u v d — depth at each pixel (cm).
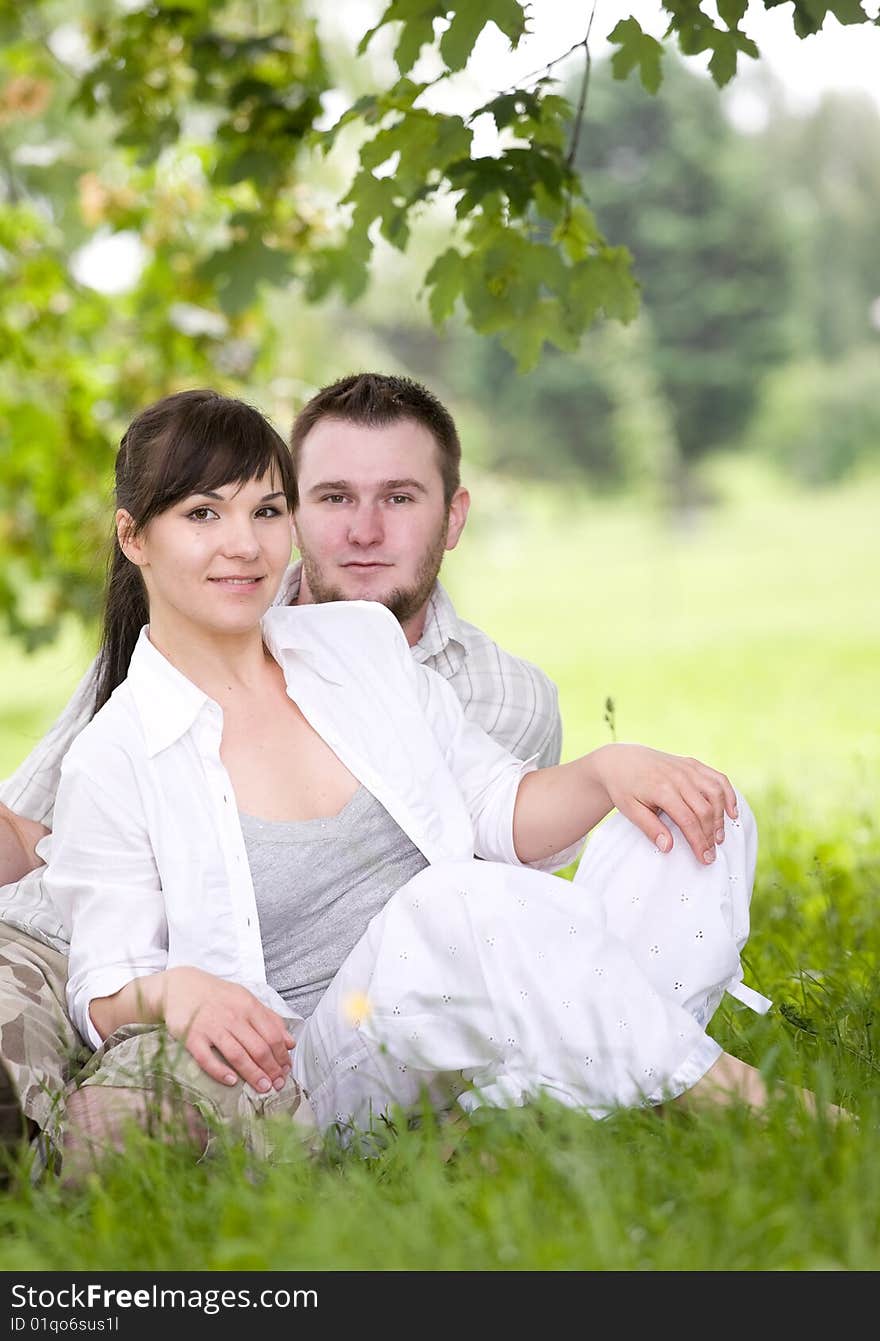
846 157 5691
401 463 419
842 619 2886
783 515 5022
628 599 3559
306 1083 325
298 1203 261
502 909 305
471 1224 245
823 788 914
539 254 504
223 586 330
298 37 710
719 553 4469
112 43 739
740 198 5278
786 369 5350
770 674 2100
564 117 484
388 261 1905
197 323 901
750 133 5741
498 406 5219
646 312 5291
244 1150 287
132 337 965
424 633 433
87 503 939
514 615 3334
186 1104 295
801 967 421
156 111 723
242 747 341
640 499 5100
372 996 311
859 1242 232
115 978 313
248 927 325
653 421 5131
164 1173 273
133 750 330
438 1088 316
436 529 430
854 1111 307
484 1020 303
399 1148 279
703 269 5334
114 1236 255
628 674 2247
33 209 968
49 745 381
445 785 353
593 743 1470
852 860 644
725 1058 306
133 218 871
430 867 316
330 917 341
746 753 1300
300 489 429
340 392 430
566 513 5094
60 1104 298
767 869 621
